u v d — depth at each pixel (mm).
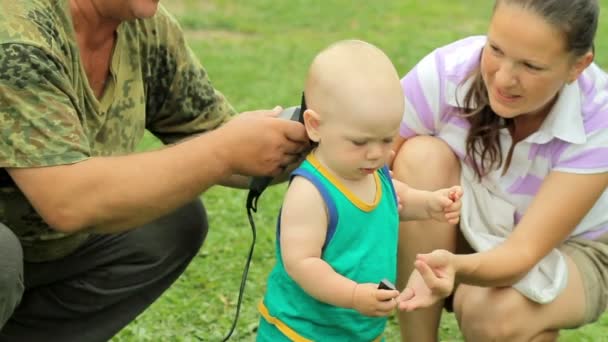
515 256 3955
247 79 10211
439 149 4234
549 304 4086
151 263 4230
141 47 4074
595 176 4016
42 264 4082
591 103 4070
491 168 4195
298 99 9508
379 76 3473
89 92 3758
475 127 4137
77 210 3459
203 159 3531
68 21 3646
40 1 3572
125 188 3469
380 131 3443
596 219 4309
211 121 4422
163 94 4266
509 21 3715
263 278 5762
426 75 4254
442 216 3824
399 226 4250
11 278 3447
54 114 3447
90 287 4180
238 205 6797
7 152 3418
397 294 3383
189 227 4285
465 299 4211
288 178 4035
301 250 3492
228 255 6031
